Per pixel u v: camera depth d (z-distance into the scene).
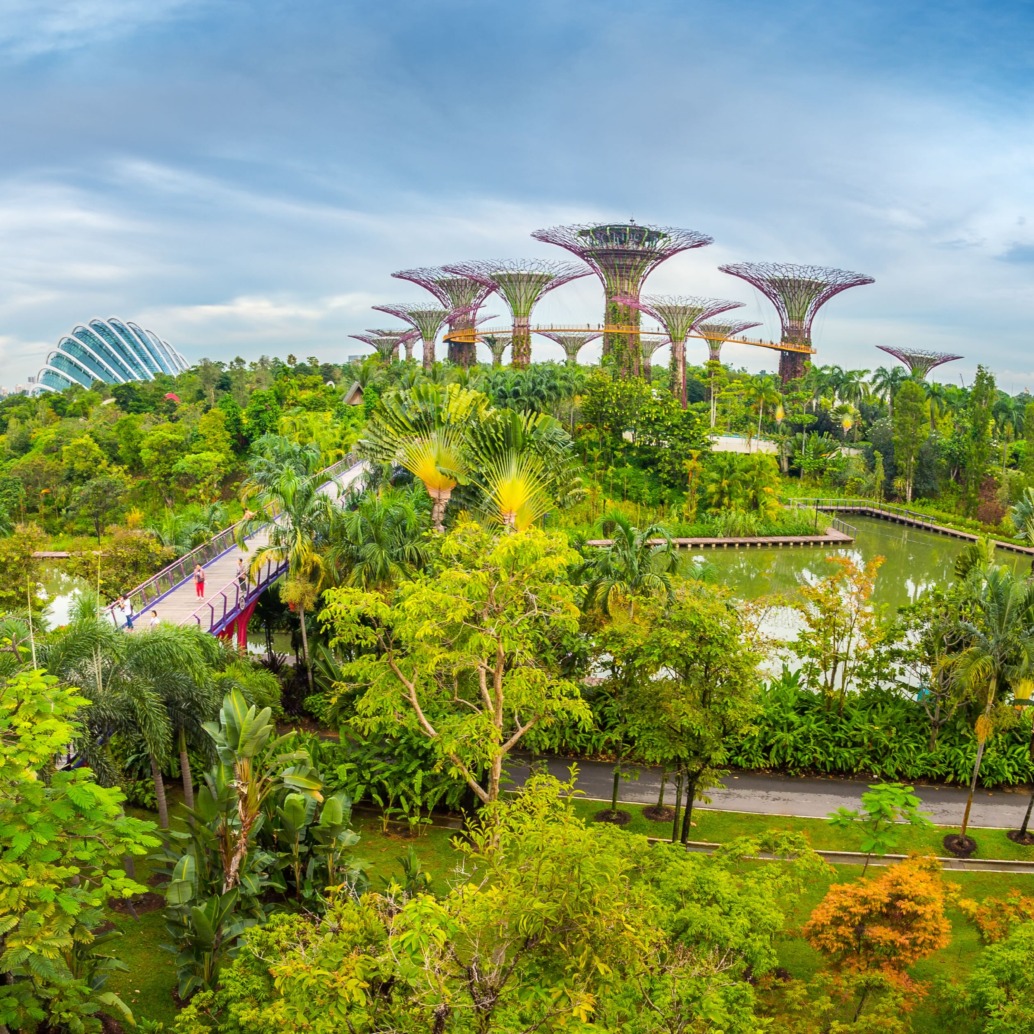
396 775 25.75
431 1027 10.91
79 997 14.27
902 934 15.70
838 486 96.50
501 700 19.73
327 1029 10.70
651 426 80.69
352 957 11.18
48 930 11.93
